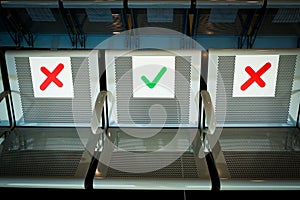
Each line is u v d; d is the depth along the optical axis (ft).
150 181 4.99
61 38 11.71
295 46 11.76
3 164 5.36
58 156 5.54
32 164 5.36
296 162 5.38
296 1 8.50
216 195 6.84
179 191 6.95
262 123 6.24
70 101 6.22
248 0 8.58
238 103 6.12
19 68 6.03
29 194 6.84
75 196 6.84
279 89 6.01
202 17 9.84
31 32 11.22
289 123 6.24
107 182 5.00
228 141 5.89
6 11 9.59
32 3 8.80
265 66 5.87
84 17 10.13
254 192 6.88
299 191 6.86
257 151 5.64
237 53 5.82
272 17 9.85
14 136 6.10
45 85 6.11
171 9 9.22
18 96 6.21
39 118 6.36
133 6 8.67
